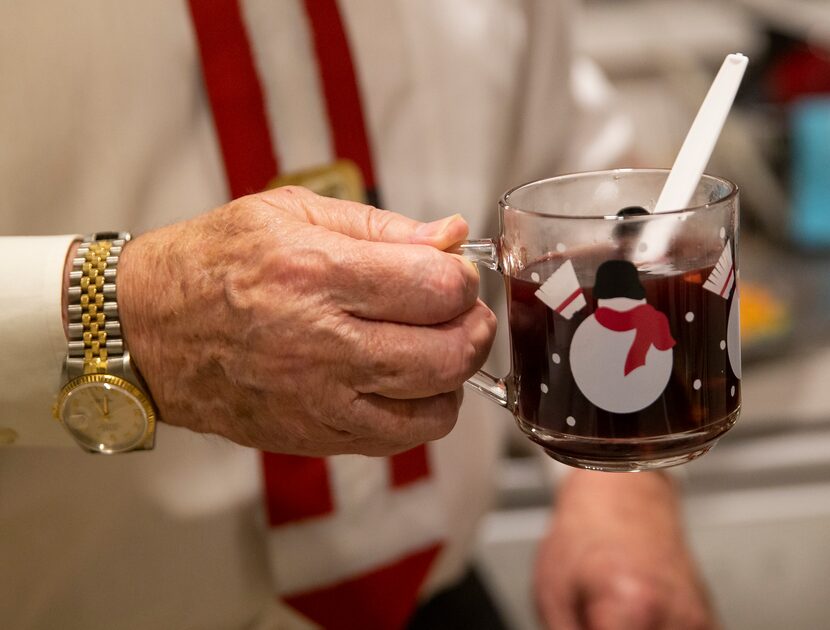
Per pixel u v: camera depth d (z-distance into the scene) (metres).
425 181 0.76
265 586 0.73
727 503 0.97
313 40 0.70
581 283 0.45
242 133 0.69
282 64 0.70
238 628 0.74
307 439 0.52
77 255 0.52
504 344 0.85
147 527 0.69
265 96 0.70
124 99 0.66
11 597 0.67
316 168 0.71
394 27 0.73
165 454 0.68
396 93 0.74
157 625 0.71
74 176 0.65
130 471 0.68
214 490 0.70
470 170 0.78
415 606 0.81
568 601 0.76
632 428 0.46
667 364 0.45
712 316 0.46
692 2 1.57
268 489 0.71
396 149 0.75
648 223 0.45
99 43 0.65
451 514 0.78
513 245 0.47
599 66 1.46
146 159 0.67
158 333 0.52
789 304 1.17
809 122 1.27
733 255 0.47
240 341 0.50
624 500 0.80
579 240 0.45
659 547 0.77
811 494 0.97
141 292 0.52
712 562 0.97
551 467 0.88
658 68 1.46
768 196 1.32
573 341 0.46
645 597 0.73
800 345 1.10
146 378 0.53
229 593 0.72
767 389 1.05
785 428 1.00
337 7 0.71
